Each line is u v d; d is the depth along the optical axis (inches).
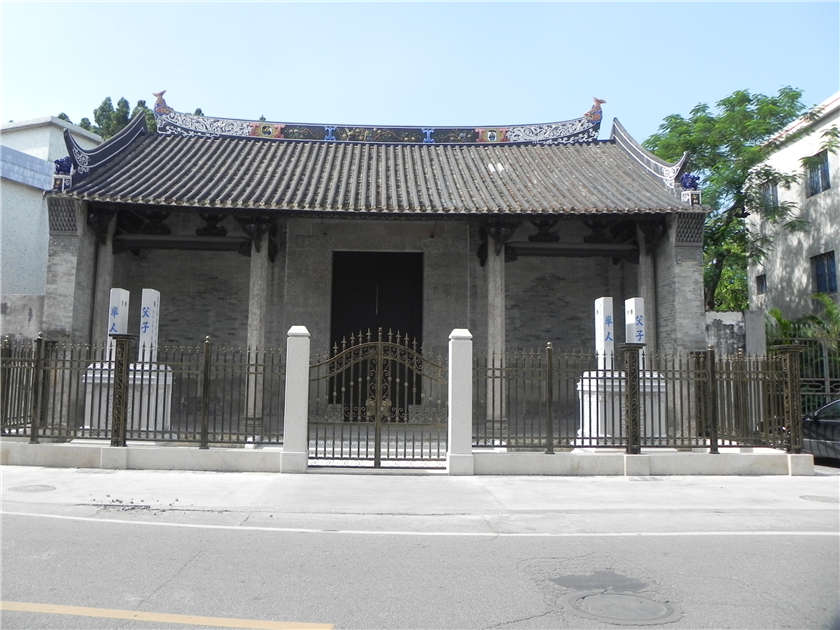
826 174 874.1
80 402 560.4
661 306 625.3
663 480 422.9
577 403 721.0
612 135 834.2
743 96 871.1
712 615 187.8
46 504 330.3
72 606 187.2
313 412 713.0
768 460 448.8
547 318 748.0
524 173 730.8
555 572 228.2
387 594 202.4
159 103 804.0
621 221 652.7
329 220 724.7
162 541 262.2
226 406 709.3
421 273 753.0
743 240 869.8
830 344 675.4
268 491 367.2
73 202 581.6
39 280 892.6
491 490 381.1
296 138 824.9
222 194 608.1
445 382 454.0
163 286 736.3
